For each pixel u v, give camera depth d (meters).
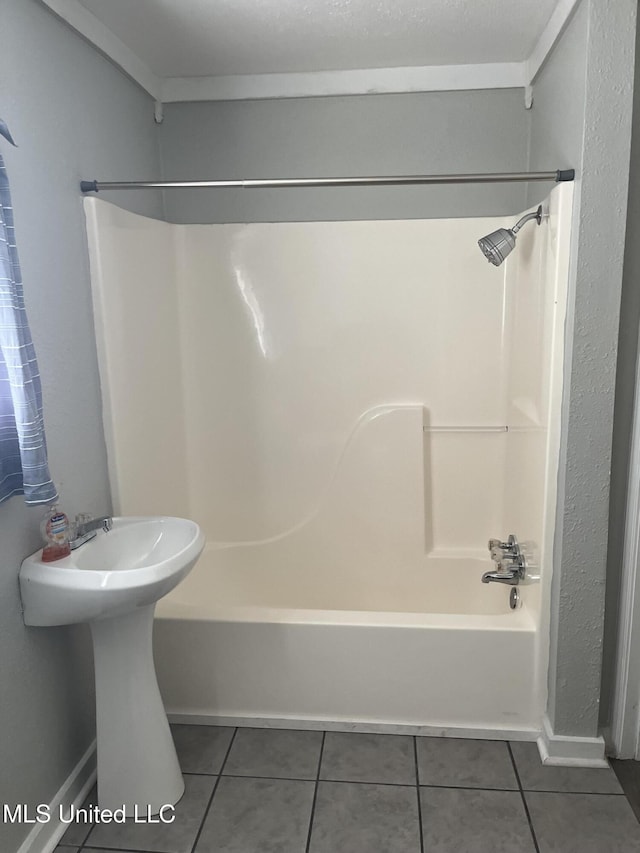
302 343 2.56
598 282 1.68
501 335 2.47
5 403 1.42
